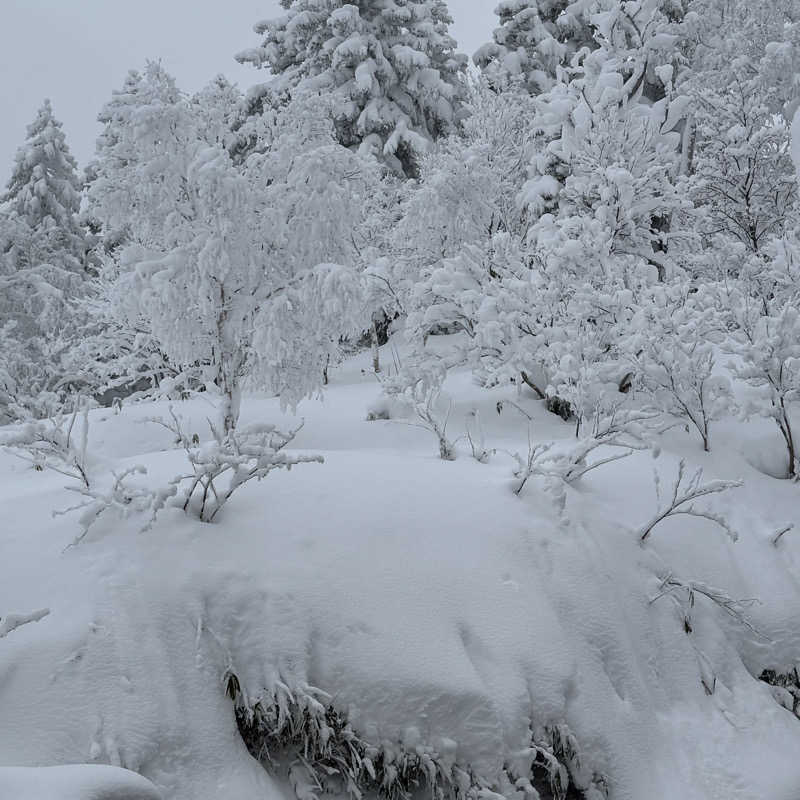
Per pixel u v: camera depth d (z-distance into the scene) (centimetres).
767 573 506
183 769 310
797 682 464
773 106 1559
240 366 760
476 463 541
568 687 376
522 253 903
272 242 716
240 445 395
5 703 298
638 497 539
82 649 317
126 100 673
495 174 1164
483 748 344
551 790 359
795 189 1287
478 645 371
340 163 723
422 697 346
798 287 790
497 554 415
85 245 2219
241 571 367
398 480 462
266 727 339
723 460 645
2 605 329
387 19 2005
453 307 860
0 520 392
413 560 396
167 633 337
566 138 1111
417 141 1856
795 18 1570
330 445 700
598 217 960
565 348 720
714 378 696
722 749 402
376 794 342
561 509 466
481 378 803
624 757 375
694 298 721
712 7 1630
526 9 2069
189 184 680
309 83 1894
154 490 393
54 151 2198
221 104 752
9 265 1742
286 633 351
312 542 391
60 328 1636
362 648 354
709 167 1286
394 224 1306
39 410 1017
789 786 383
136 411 868
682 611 460
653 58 1437
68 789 248
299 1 2072
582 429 727
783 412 652
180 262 672
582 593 419
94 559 356
